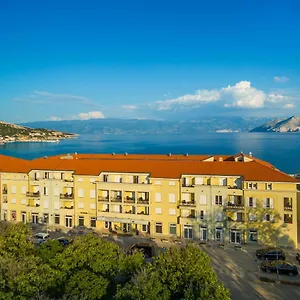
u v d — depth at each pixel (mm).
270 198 76312
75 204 89188
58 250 57000
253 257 70312
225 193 78688
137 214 84062
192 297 39125
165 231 83312
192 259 46500
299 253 69250
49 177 92250
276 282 58812
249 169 80688
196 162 87000
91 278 44594
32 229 88375
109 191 85875
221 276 61656
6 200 95188
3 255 50281
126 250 72188
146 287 40594
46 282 44438
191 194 82000
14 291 42688
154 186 83438
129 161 91062
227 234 78750
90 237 54125
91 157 107812
